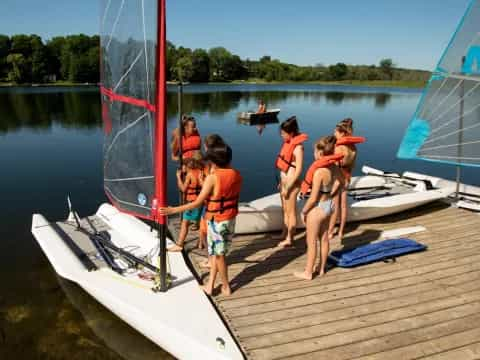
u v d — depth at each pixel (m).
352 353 2.97
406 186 6.96
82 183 9.16
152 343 3.67
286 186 4.64
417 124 6.54
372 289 3.89
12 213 7.21
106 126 3.80
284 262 4.45
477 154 5.86
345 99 41.75
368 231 5.43
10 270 5.03
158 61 2.75
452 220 5.86
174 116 22.64
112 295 3.57
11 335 3.79
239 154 12.98
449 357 2.94
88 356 3.54
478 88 5.64
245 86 77.75
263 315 3.43
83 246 4.65
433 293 3.83
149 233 4.87
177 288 3.66
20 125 18.16
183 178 4.57
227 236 3.43
